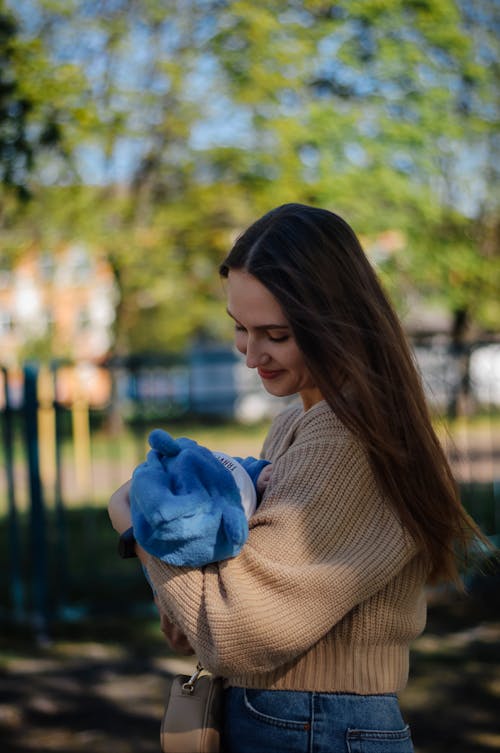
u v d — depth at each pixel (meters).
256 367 1.56
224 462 1.59
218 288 13.10
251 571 1.41
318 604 1.40
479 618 5.30
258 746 1.50
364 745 1.48
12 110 6.33
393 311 1.58
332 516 1.45
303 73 9.62
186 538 1.38
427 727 3.73
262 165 10.11
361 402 1.46
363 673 1.49
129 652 4.82
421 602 1.60
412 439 1.50
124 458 12.09
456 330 13.02
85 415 6.39
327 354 1.46
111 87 10.00
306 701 1.48
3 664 4.61
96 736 3.70
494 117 10.12
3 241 10.83
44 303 15.52
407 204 9.44
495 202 10.96
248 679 1.52
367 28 9.41
